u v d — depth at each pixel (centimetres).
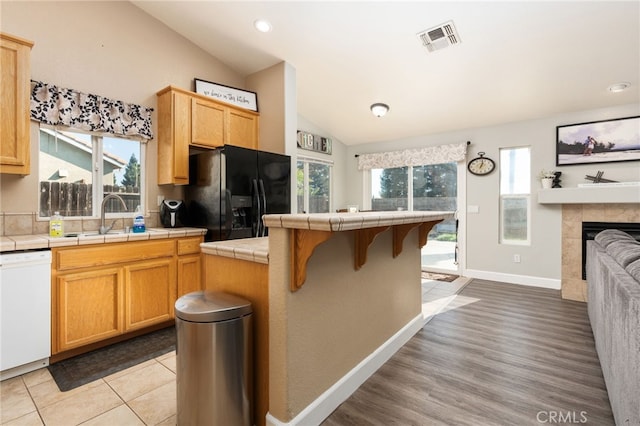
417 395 179
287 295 140
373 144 564
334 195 562
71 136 274
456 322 294
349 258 184
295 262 140
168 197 331
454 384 190
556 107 386
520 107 395
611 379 161
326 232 128
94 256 229
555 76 326
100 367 211
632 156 359
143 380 195
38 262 204
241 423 143
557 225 405
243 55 365
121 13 300
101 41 286
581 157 387
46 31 255
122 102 296
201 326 135
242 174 309
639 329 106
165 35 332
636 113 359
